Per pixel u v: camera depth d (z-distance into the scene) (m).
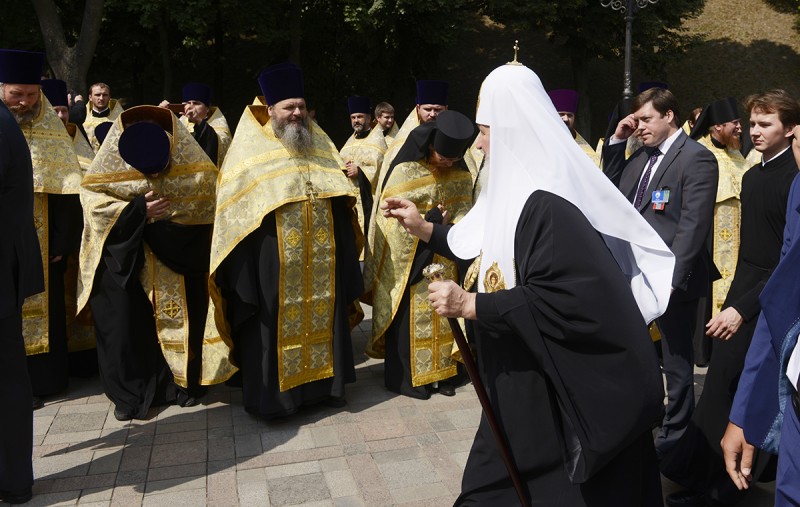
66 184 4.86
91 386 5.28
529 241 2.11
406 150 5.02
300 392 4.63
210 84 23.20
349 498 3.64
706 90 24.66
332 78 21.00
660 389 2.06
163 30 17.42
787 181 3.29
